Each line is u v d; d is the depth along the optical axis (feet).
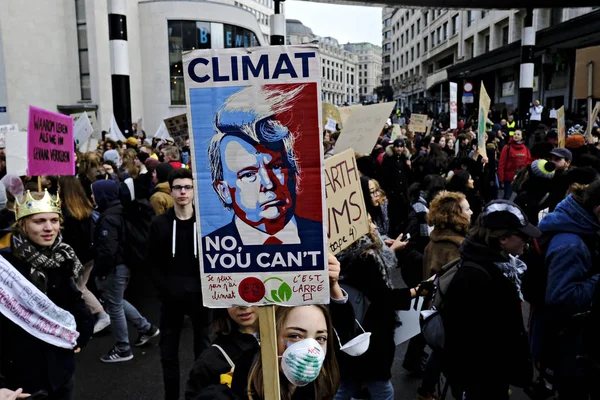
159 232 11.27
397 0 73.15
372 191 13.50
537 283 9.99
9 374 8.16
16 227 8.48
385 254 9.66
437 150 31.50
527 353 8.29
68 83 91.45
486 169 30.14
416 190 16.58
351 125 21.22
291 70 5.04
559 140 30.17
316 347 5.29
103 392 12.96
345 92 483.10
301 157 5.14
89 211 14.88
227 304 5.36
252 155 5.17
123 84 58.80
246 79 5.08
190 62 5.10
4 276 7.90
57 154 11.75
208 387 5.50
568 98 93.56
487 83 139.03
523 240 8.04
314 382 5.79
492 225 8.05
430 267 10.65
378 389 9.57
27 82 84.38
